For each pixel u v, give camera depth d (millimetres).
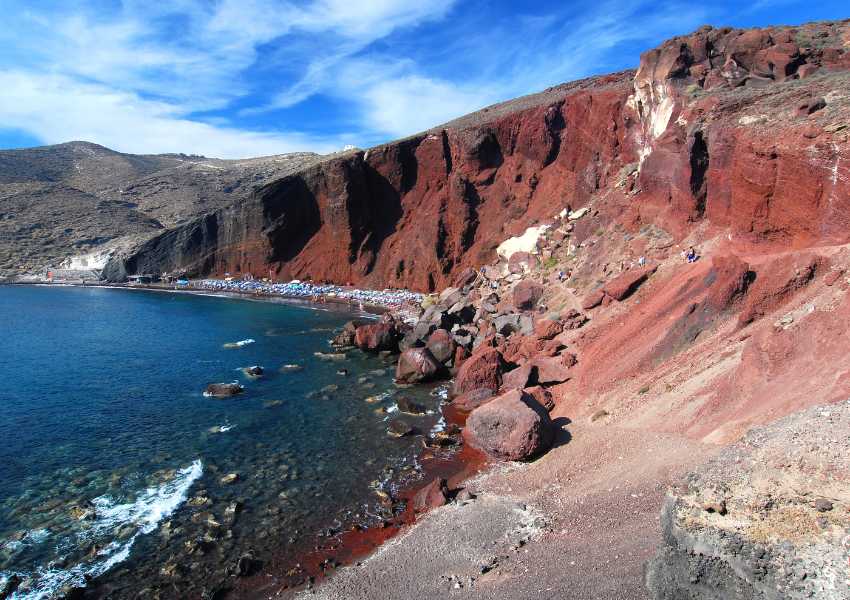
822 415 12430
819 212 24766
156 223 152625
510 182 74125
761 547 8859
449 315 47656
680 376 23906
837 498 9586
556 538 15875
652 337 28172
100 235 135875
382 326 46562
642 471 18219
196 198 171000
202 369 40875
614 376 27672
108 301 85500
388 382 37125
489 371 33281
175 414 30750
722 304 25688
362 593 14938
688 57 43125
